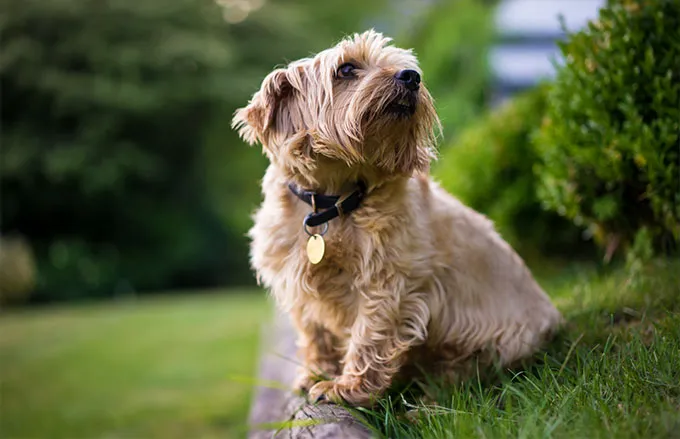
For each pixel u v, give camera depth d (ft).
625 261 15.35
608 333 10.34
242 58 69.15
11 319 37.58
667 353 8.39
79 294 60.23
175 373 22.99
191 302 43.01
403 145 9.39
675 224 11.67
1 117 63.67
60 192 63.46
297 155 9.38
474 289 10.29
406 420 8.50
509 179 19.84
